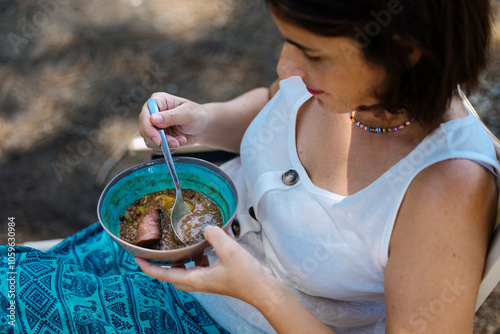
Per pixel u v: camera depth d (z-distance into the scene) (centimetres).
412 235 88
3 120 285
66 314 106
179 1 345
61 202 250
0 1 350
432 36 77
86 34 327
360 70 80
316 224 100
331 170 102
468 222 85
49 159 266
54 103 291
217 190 113
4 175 260
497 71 274
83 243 137
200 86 294
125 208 113
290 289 110
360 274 99
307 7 74
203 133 132
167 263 100
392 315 90
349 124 101
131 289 119
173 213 109
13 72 309
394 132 95
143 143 152
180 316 119
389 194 91
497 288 195
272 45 314
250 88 292
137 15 337
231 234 108
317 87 86
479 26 82
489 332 184
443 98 83
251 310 113
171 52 313
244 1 340
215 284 96
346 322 109
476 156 87
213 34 322
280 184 106
